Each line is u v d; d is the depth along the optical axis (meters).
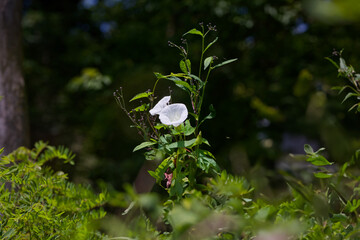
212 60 1.78
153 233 1.32
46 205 1.81
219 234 1.22
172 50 9.27
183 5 9.64
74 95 11.58
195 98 1.79
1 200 1.66
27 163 2.18
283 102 8.59
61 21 13.27
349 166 1.40
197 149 1.69
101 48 11.77
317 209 1.27
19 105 4.41
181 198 1.58
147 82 8.50
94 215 1.63
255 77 9.66
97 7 12.75
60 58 12.59
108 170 8.69
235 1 9.53
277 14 9.60
